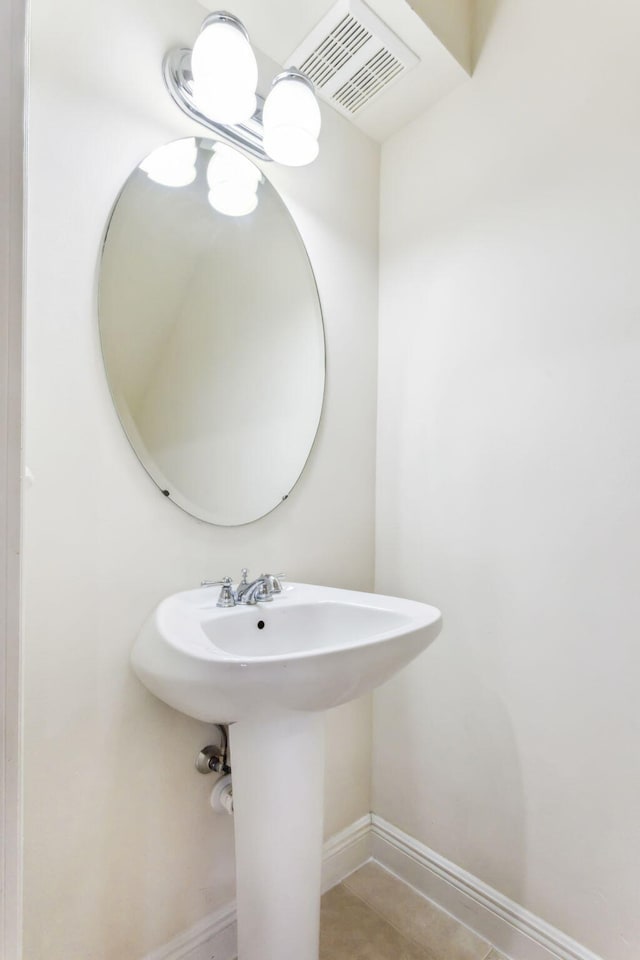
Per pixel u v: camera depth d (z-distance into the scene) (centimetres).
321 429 137
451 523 132
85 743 88
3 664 41
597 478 104
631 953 95
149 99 100
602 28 105
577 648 106
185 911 101
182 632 80
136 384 98
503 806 117
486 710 121
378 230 153
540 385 114
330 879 133
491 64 126
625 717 98
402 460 146
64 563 86
